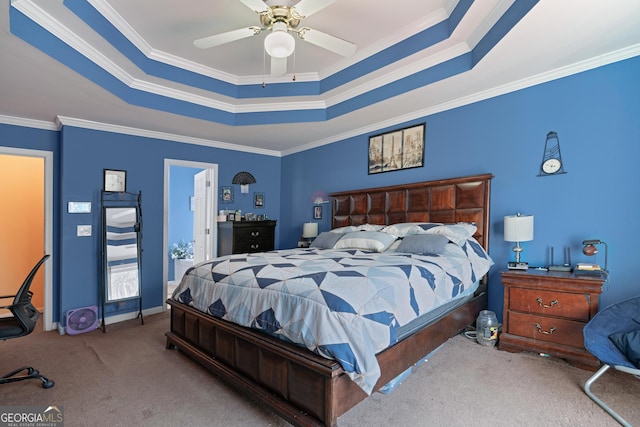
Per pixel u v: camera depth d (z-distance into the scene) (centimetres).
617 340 192
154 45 303
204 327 246
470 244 297
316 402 160
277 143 509
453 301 264
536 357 257
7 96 301
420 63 305
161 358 271
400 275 207
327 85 370
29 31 212
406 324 196
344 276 196
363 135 436
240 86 384
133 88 326
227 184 509
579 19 204
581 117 267
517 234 274
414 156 379
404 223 356
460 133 340
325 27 280
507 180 308
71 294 368
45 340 323
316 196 504
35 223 434
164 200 442
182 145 463
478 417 183
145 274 423
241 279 220
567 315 242
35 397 209
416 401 199
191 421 183
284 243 561
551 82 281
